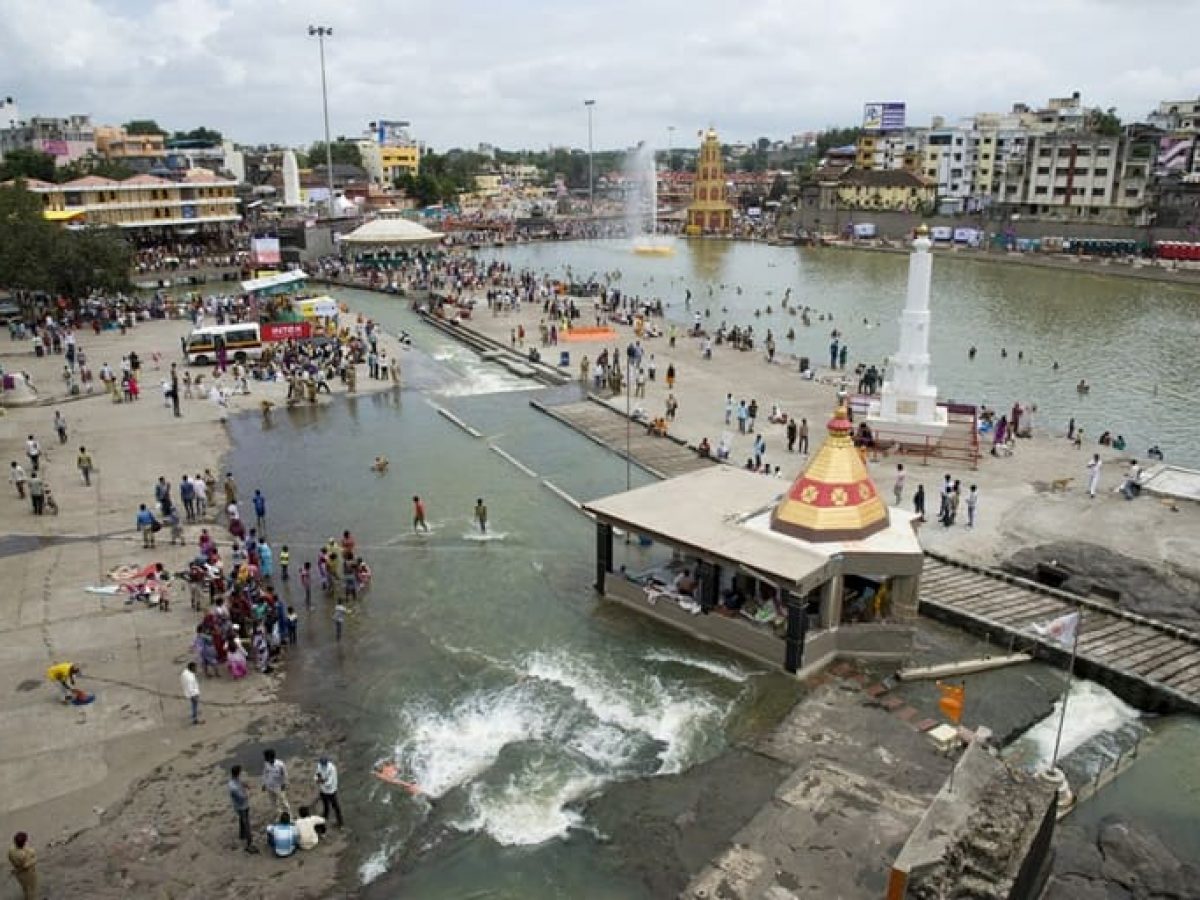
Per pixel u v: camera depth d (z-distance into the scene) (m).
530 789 19.83
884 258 140.38
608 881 17.20
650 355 63.81
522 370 59.56
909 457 41.34
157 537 32.69
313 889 16.97
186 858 17.64
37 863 17.39
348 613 27.77
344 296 95.38
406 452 43.44
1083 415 53.25
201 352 59.00
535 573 30.64
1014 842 15.54
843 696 23.25
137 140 162.88
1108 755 21.66
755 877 16.73
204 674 23.98
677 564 29.72
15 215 73.62
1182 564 30.30
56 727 21.59
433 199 182.88
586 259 140.25
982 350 71.81
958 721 21.97
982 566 30.67
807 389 54.16
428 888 17.06
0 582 28.94
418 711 22.72
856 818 18.36
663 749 21.31
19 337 67.31
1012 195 142.50
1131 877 17.16
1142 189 129.88
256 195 161.12
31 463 39.47
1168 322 83.94
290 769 20.36
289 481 39.25
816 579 23.89
